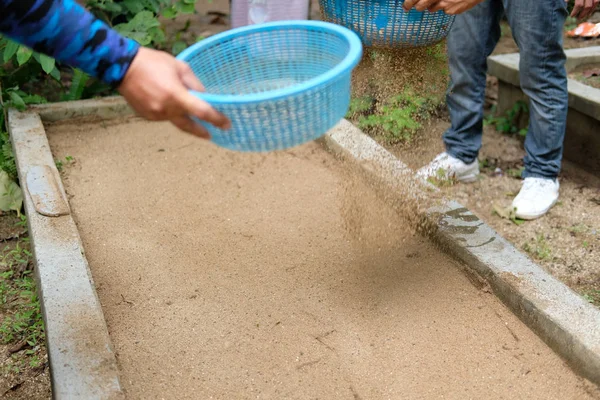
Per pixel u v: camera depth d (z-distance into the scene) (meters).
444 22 2.22
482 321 2.22
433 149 3.52
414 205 2.71
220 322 2.27
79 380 1.80
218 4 6.02
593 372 1.91
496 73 3.88
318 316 2.29
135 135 3.77
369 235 2.72
